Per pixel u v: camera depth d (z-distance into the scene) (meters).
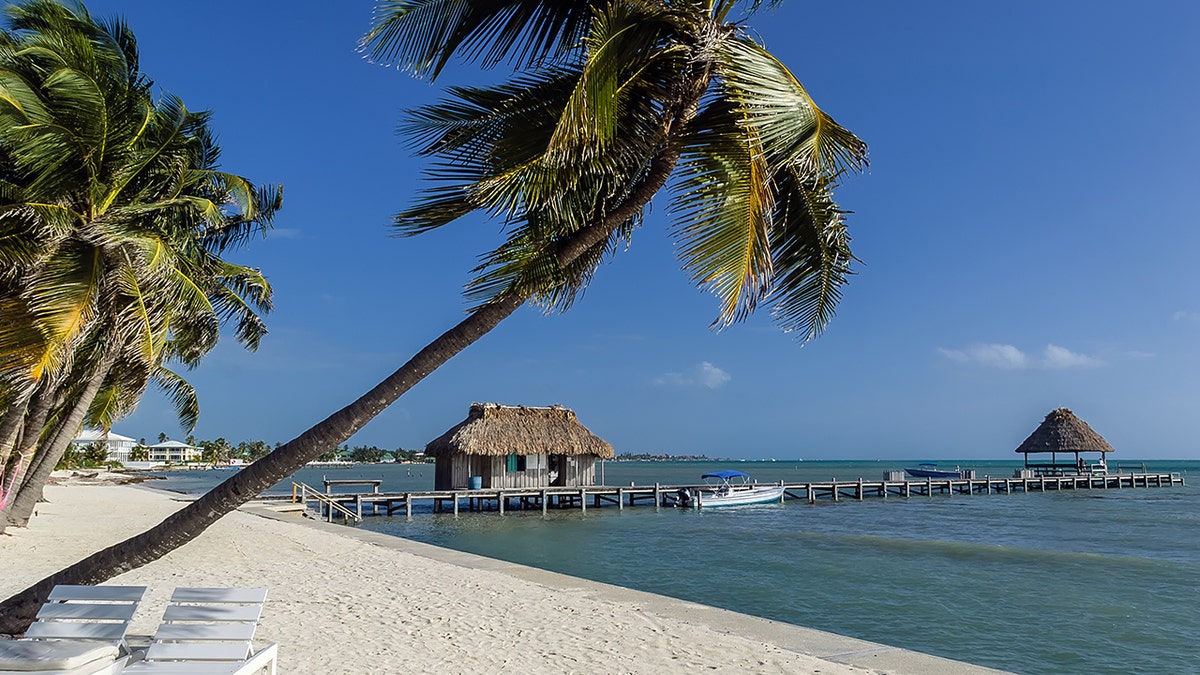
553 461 41.34
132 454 143.62
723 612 9.33
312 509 35.31
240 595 5.90
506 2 6.39
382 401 5.62
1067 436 61.47
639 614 9.23
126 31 14.33
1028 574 18.50
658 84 5.91
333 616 9.22
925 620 13.52
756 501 43.09
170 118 14.76
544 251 5.88
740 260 5.57
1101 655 11.24
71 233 12.85
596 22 5.38
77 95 12.30
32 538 17.03
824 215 6.78
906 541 25.25
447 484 38.81
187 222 15.84
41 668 5.02
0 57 12.39
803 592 16.14
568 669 6.92
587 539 26.31
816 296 7.07
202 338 18.14
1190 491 60.91
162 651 5.33
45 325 11.67
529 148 5.99
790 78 5.36
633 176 6.14
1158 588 16.72
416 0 6.14
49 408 17.86
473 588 11.05
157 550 5.71
